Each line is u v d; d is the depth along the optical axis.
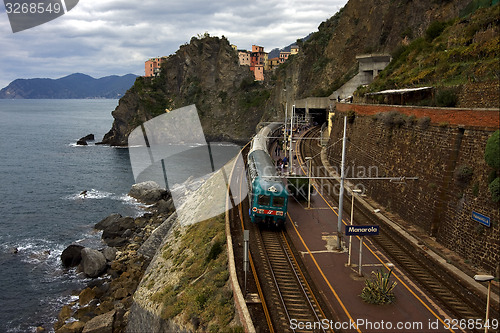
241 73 131.62
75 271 33.88
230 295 17.05
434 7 58.94
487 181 17.88
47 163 82.62
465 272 17.39
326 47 96.69
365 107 35.25
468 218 18.81
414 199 24.03
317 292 16.67
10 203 53.88
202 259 22.28
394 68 50.81
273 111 107.25
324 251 21.05
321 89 85.31
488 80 22.50
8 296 29.97
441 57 36.44
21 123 176.50
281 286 17.17
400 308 15.32
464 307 15.20
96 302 28.73
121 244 39.28
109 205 52.38
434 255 19.34
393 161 27.84
